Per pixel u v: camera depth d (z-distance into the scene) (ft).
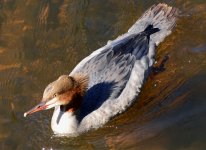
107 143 45.91
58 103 44.96
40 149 45.55
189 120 46.09
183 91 49.03
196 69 50.85
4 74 52.13
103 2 57.72
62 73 51.37
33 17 57.21
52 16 56.90
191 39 53.98
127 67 48.67
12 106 49.24
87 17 56.44
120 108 48.01
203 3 57.00
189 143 43.88
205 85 48.98
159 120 46.88
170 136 44.93
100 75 47.80
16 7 57.93
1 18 57.47
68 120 46.52
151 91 50.19
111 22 55.83
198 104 47.39
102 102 47.29
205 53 52.24
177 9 56.24
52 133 47.21
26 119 48.26
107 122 47.83
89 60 48.44
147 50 50.49
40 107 44.06
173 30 54.85
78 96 45.88
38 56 53.47
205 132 44.62
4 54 53.98
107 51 48.93
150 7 55.62
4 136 46.52
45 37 55.11
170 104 48.21
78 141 46.65
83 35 54.75
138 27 52.60
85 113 46.85
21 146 45.57
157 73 51.67
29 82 51.21
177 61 52.29
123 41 49.85
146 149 44.14
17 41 55.06
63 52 53.47
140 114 48.14
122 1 57.72
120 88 47.91
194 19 55.52
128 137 45.98
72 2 57.82
